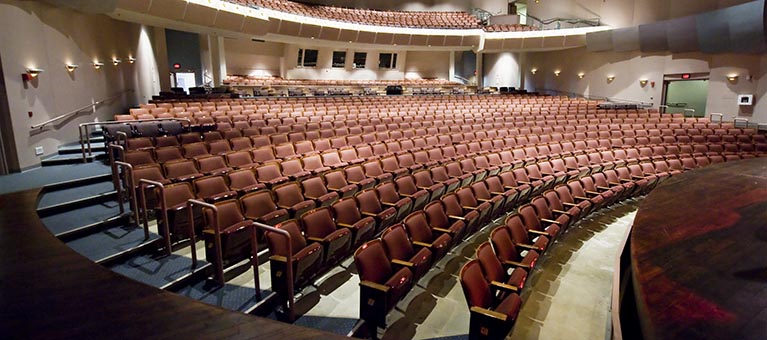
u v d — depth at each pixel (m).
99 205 3.21
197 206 2.85
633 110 9.20
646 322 1.27
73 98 5.32
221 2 7.92
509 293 2.14
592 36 10.88
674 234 1.98
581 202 3.78
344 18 11.83
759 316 1.25
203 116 6.42
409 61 14.40
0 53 4.01
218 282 2.36
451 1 14.09
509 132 6.90
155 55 9.02
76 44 5.44
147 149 4.02
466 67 15.58
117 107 6.73
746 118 8.34
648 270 1.58
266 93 10.71
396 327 2.26
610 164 5.30
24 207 2.73
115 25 6.81
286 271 2.09
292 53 12.55
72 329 1.30
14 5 4.23
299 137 5.57
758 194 2.75
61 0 4.79
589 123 7.98
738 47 8.08
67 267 1.78
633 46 10.16
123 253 2.45
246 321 1.37
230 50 11.80
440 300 2.55
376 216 3.06
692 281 1.49
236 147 4.82
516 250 2.65
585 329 2.30
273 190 3.22
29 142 4.32
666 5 9.65
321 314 2.28
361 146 5.15
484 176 4.70
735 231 2.00
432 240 2.86
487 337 1.84
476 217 3.19
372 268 2.17
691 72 9.22
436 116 8.08
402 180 3.81
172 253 2.66
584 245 3.54
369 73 13.91
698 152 6.16
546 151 5.83
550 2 12.45
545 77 13.09
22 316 1.38
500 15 13.32
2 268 1.76
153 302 1.48
